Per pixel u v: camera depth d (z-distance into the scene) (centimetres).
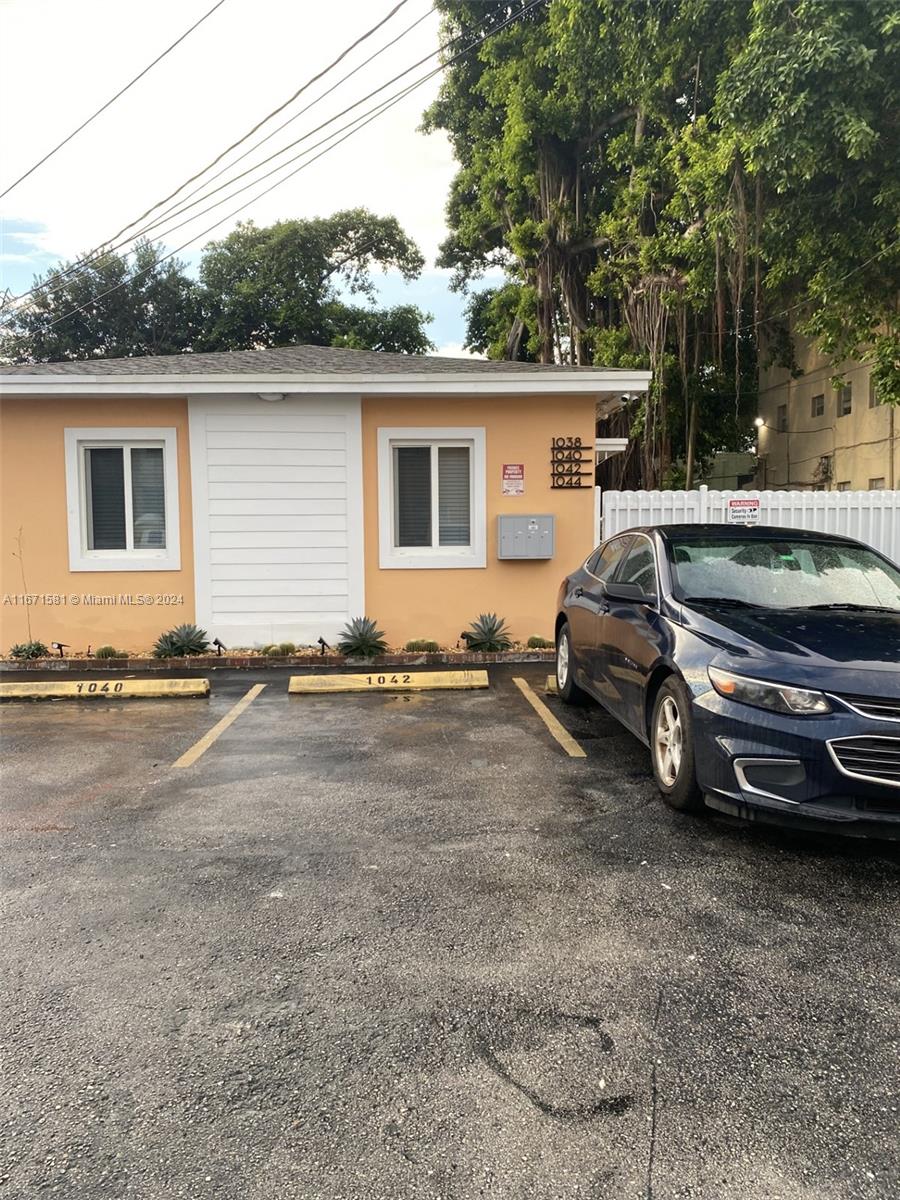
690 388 1912
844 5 935
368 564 959
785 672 373
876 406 2270
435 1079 231
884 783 345
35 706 733
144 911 334
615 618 545
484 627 945
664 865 376
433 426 949
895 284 1180
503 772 520
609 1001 270
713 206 1328
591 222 2020
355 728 638
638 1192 191
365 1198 189
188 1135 210
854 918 326
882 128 1005
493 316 2536
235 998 272
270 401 935
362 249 3036
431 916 328
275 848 399
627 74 1683
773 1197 190
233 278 2969
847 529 966
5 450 929
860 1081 231
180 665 906
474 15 2147
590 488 962
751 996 273
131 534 958
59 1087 229
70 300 2744
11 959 297
